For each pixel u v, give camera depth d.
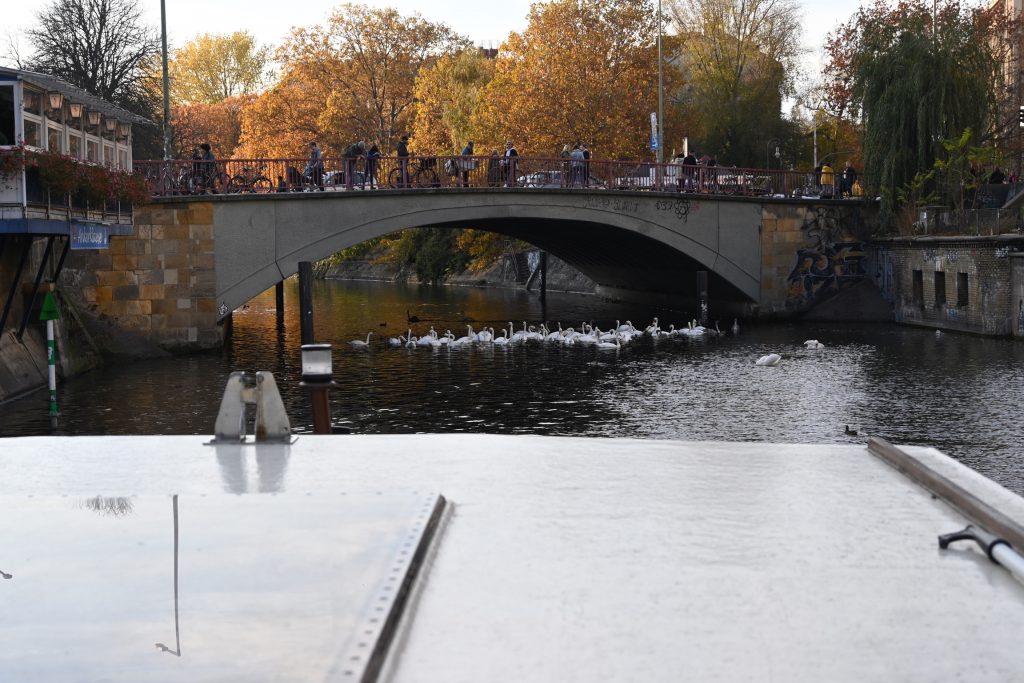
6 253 26.84
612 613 3.48
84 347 32.25
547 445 5.99
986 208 43.88
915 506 4.66
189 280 36.16
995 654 3.16
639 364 33.09
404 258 88.50
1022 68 56.56
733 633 3.31
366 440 6.15
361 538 4.15
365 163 39.62
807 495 4.86
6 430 22.33
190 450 5.98
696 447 5.94
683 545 4.15
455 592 3.68
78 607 3.73
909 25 45.62
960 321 40.69
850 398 25.31
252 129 80.81
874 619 3.41
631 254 53.25
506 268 82.81
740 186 47.22
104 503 4.93
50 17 50.31
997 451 19.00
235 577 3.85
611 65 60.91
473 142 62.69
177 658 3.29
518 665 3.10
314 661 3.12
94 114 29.09
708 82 68.62
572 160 43.94
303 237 37.69
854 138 73.81
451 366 33.44
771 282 47.00
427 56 79.44
